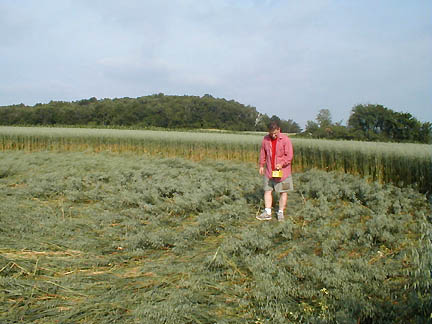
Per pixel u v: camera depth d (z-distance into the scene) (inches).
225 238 180.2
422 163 302.4
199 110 2416.3
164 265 150.2
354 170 385.4
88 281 134.1
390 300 109.1
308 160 464.8
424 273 112.3
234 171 447.8
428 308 98.5
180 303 114.2
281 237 189.8
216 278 136.9
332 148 423.8
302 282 131.6
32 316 107.9
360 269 132.9
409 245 159.0
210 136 725.9
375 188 283.6
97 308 112.9
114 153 706.2
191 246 178.2
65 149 791.7
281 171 223.3
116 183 350.3
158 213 243.8
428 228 153.3
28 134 796.6
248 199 279.4
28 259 150.9
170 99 2667.3
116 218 225.1
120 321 105.7
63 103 2667.3
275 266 139.7
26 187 315.6
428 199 259.3
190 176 386.3
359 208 229.0
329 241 165.3
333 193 277.9
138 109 2402.8
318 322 98.9
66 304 115.9
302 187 310.0
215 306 115.6
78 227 209.2
